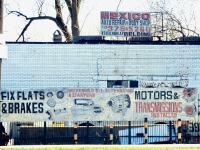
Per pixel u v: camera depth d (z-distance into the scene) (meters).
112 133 24.34
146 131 24.20
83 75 27.28
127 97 24.14
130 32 28.55
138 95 24.17
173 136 25.31
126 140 25.22
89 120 24.06
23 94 23.80
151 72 27.39
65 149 20.42
